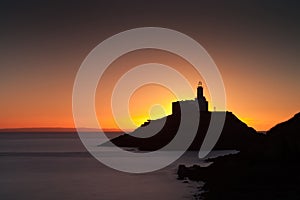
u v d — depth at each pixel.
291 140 73.00
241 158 76.31
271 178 59.94
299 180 57.69
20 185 73.88
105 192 64.94
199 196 57.19
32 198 60.28
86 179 82.56
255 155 74.12
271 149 72.75
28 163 120.62
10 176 87.81
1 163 120.81
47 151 177.12
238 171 66.44
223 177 65.81
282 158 71.00
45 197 60.97
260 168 65.69
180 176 79.75
